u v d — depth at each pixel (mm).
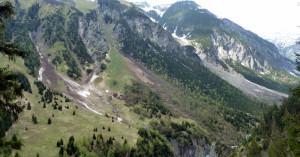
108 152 76500
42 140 74875
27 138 73625
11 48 17891
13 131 74875
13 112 18734
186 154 132625
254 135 116625
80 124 99938
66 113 112125
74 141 76312
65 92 171500
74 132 88250
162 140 112375
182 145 134500
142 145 89312
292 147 20062
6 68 18297
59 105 119688
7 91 17234
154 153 94000
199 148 141750
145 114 158625
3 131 17938
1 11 17328
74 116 110375
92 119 112062
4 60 159750
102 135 89812
